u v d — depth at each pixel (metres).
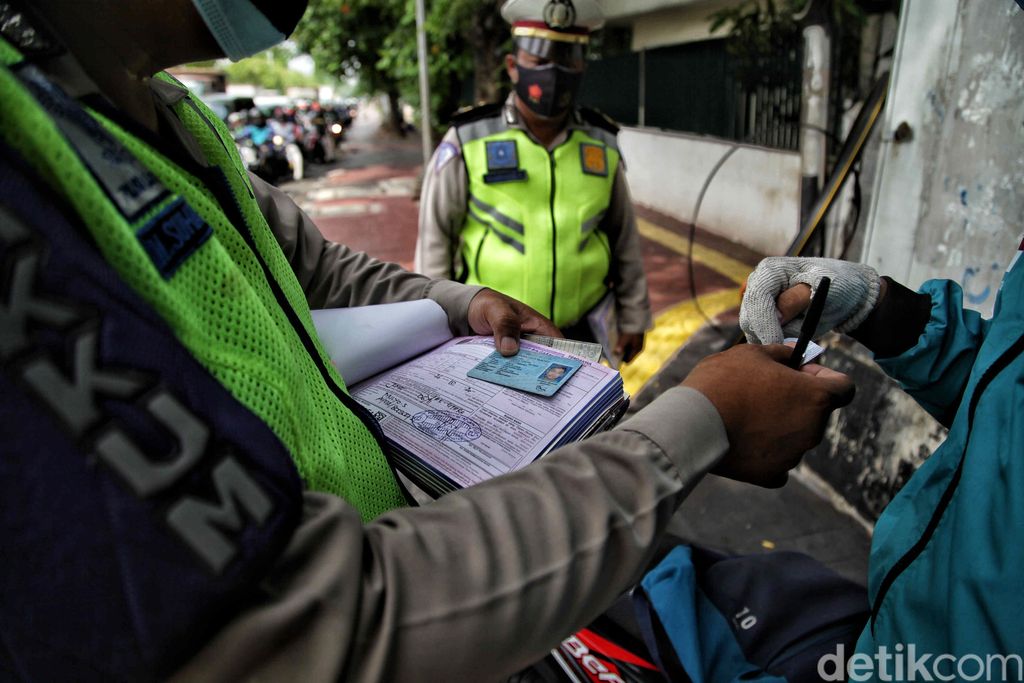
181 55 0.62
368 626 0.48
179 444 0.44
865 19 3.84
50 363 0.41
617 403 0.91
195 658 0.46
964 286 1.88
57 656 0.44
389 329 1.07
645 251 6.76
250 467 0.47
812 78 3.51
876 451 2.37
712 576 1.42
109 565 0.42
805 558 1.45
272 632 0.46
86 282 0.43
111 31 0.57
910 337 0.98
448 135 2.31
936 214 1.97
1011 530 0.71
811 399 0.67
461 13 7.84
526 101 2.19
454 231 2.38
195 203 0.61
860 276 0.97
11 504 0.41
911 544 0.87
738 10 5.75
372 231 9.05
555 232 2.25
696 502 2.63
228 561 0.44
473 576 0.52
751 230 6.63
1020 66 1.65
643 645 1.32
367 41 12.94
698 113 7.54
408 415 0.89
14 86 0.43
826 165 3.68
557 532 0.55
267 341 0.57
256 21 0.60
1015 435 0.73
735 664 1.23
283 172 15.40
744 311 0.93
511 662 0.54
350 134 33.72
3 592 0.42
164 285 0.48
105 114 0.55
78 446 0.41
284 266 0.84
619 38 9.73
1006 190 1.72
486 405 0.88
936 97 1.95
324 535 0.50
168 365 0.45
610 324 2.49
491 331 1.11
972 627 0.73
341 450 0.70
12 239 0.40
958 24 1.85
